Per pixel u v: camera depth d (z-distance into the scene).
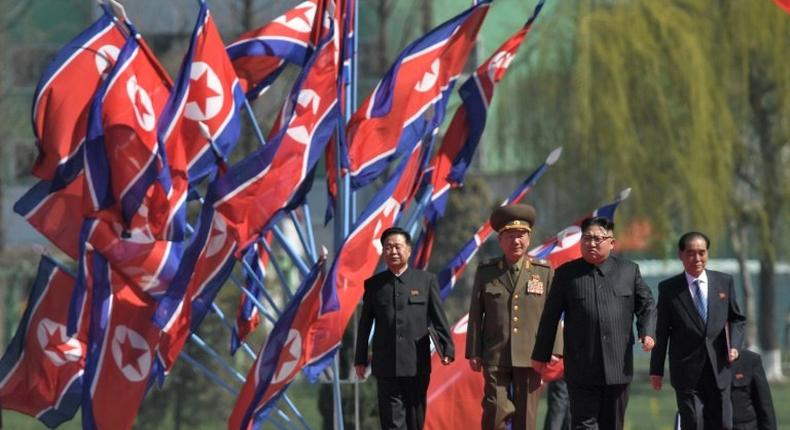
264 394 57.06
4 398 62.16
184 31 153.50
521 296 53.56
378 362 54.22
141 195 58.66
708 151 131.00
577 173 134.88
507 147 145.62
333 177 63.84
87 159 58.66
